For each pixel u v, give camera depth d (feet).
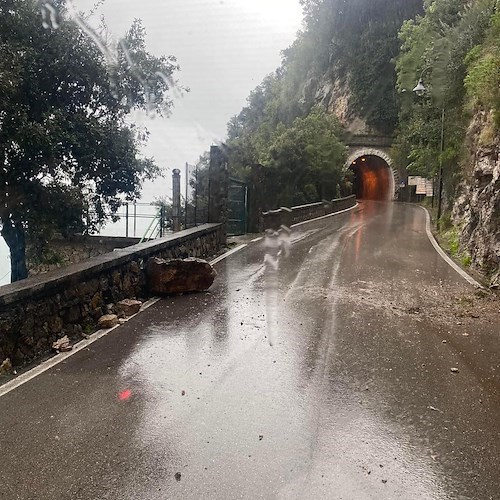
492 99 38.99
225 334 19.11
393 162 171.73
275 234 57.62
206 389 13.94
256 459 10.43
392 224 74.64
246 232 57.77
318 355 17.03
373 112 180.04
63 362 15.65
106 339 18.10
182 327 19.86
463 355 17.40
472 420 12.47
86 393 13.41
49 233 37.45
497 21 44.68
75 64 35.53
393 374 15.46
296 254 41.91
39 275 17.15
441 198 71.20
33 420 11.82
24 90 33.40
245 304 23.95
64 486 9.33
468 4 66.85
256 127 175.73
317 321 21.36
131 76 40.09
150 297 25.03
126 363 15.74
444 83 63.16
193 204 44.70
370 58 183.52
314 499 9.16
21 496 9.02
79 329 18.53
